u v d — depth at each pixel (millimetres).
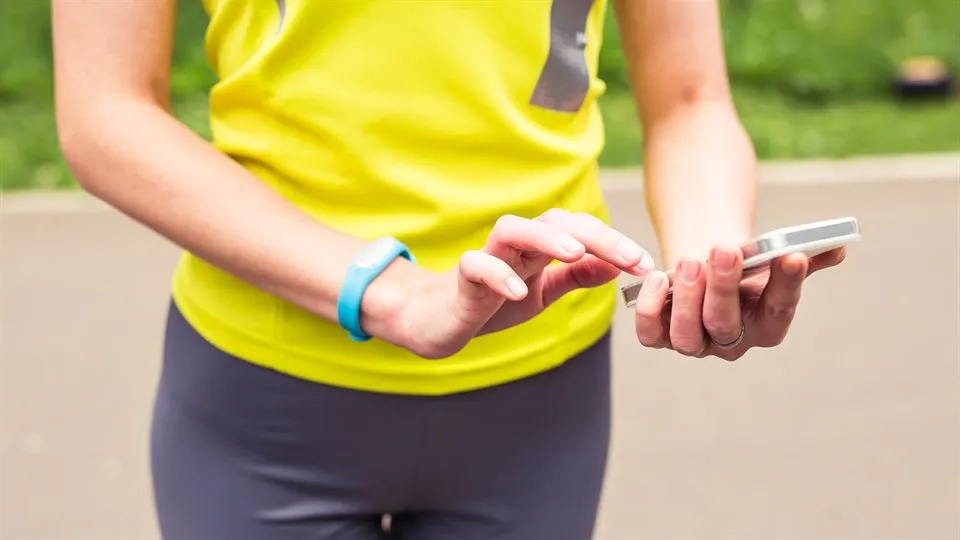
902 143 5855
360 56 1042
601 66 6652
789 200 5078
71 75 1021
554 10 1087
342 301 959
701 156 1197
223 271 1086
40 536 2742
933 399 3377
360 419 1115
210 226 993
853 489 2961
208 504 1176
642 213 4656
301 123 1062
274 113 1073
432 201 1070
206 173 1003
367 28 1035
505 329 1094
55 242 4371
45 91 6238
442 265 1094
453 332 913
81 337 3639
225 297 1122
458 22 1038
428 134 1062
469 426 1142
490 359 1126
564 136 1146
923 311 3926
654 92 1243
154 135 1009
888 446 3148
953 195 5117
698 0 1227
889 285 4129
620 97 6418
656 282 949
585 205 1171
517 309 994
